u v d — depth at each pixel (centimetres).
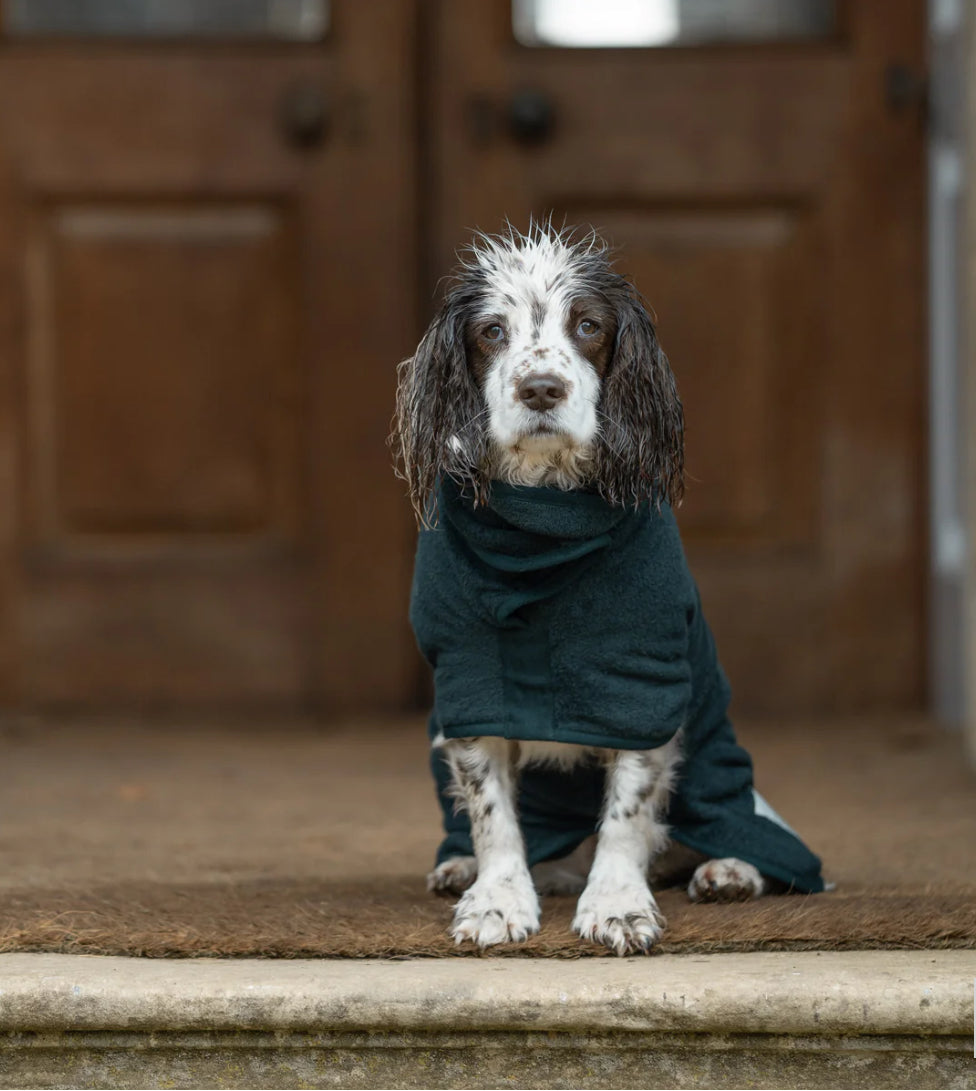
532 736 329
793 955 310
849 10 656
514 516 325
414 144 664
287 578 669
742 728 640
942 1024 281
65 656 667
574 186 661
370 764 571
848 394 662
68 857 412
